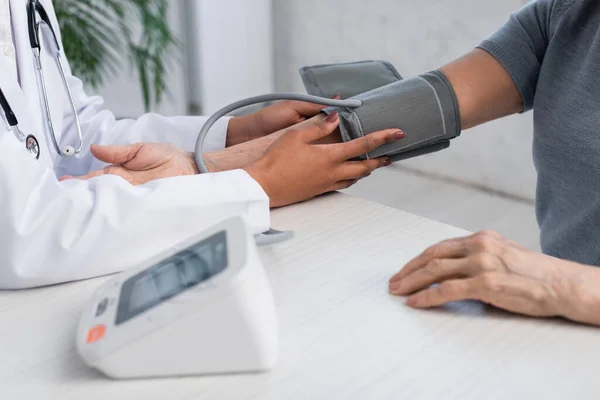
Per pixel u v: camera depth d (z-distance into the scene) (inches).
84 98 45.0
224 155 36.9
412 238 30.2
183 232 28.4
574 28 34.6
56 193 27.2
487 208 101.2
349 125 36.7
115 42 110.7
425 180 112.4
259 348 20.1
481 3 98.3
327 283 26.2
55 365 21.4
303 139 34.6
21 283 26.3
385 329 23.1
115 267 27.4
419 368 20.9
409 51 111.6
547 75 35.5
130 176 33.5
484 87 38.5
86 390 20.0
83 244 26.5
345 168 35.1
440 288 24.1
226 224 23.0
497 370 20.8
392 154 37.5
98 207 26.9
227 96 136.3
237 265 19.9
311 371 20.8
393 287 25.5
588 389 20.0
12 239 26.0
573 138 33.1
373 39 116.9
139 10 110.0
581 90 33.1
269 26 136.0
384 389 19.9
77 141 41.7
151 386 20.2
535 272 23.8
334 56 125.8
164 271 21.9
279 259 28.3
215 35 129.5
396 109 37.3
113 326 20.2
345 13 119.7
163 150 34.6
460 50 104.0
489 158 105.4
